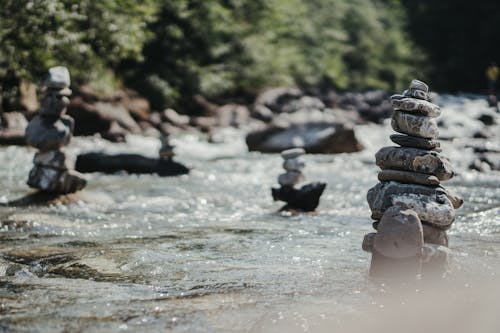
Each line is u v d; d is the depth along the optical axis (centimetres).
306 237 878
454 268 680
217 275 665
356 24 5403
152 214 1083
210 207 1184
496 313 521
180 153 2217
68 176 1156
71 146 2219
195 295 589
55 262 722
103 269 693
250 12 4097
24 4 2053
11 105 2620
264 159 2108
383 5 5994
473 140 2344
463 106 3503
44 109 1148
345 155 2233
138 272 680
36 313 532
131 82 3353
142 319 514
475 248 793
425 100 675
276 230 930
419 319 509
